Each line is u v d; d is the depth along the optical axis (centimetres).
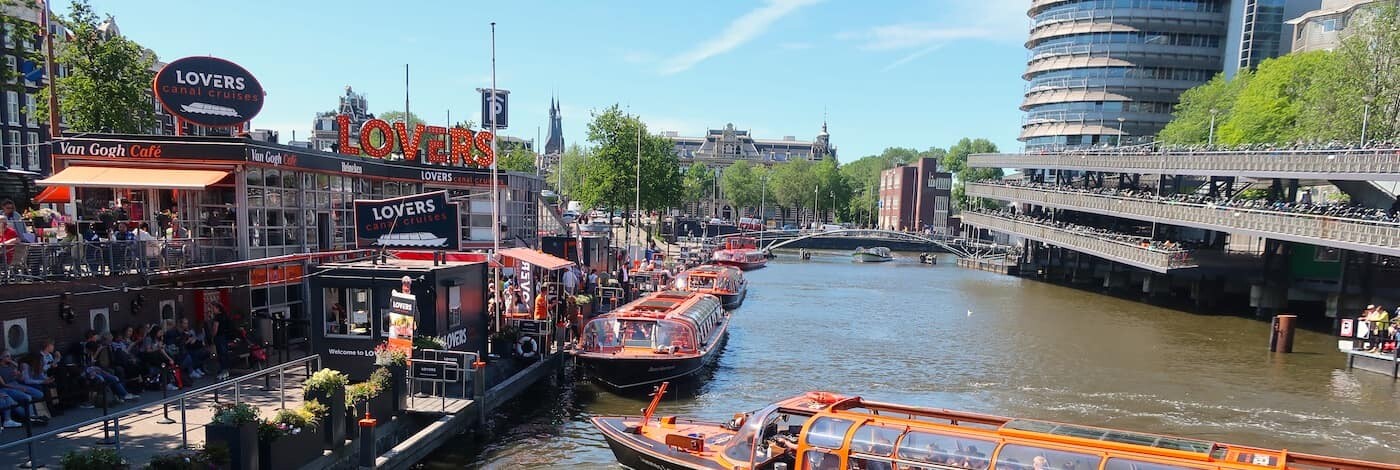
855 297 5097
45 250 1495
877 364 2889
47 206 2394
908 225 11944
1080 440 1173
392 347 1677
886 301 4881
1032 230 6016
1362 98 4134
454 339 1914
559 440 1866
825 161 12481
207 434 1113
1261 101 5366
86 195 2038
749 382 2553
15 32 2080
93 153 2009
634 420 1709
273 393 1644
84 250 1573
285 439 1203
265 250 2133
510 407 2031
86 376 1440
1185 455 1106
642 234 8656
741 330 3644
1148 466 1098
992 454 1184
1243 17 8275
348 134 2684
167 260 1775
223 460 1078
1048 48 9406
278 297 2200
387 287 1783
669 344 2422
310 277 1802
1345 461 1059
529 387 2188
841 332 3622
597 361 2286
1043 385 2586
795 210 14662
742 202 12456
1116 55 8831
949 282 6253
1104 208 4972
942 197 11869
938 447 1218
